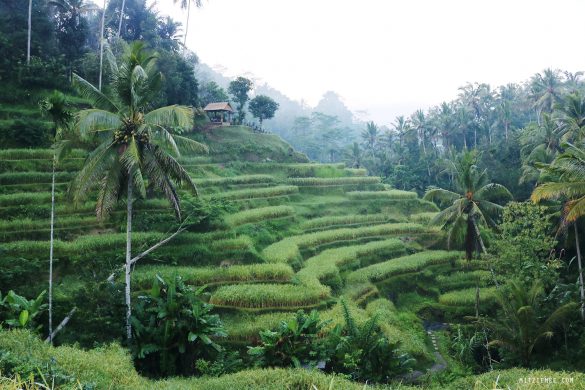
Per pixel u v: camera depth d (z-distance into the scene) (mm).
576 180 21188
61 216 27656
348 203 44875
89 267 24125
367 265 35219
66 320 19031
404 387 17438
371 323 19578
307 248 34406
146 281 23297
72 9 52500
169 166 20828
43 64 42344
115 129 19797
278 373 13898
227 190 39531
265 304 24000
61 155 20609
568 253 34219
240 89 62312
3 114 35750
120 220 28688
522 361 23859
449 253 37969
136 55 20922
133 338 18672
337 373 19312
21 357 11039
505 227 27906
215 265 27500
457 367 24969
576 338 26109
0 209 26359
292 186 42938
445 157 66500
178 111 19531
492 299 31344
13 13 47875
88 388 10414
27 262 22422
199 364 18359
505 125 67438
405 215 45344
